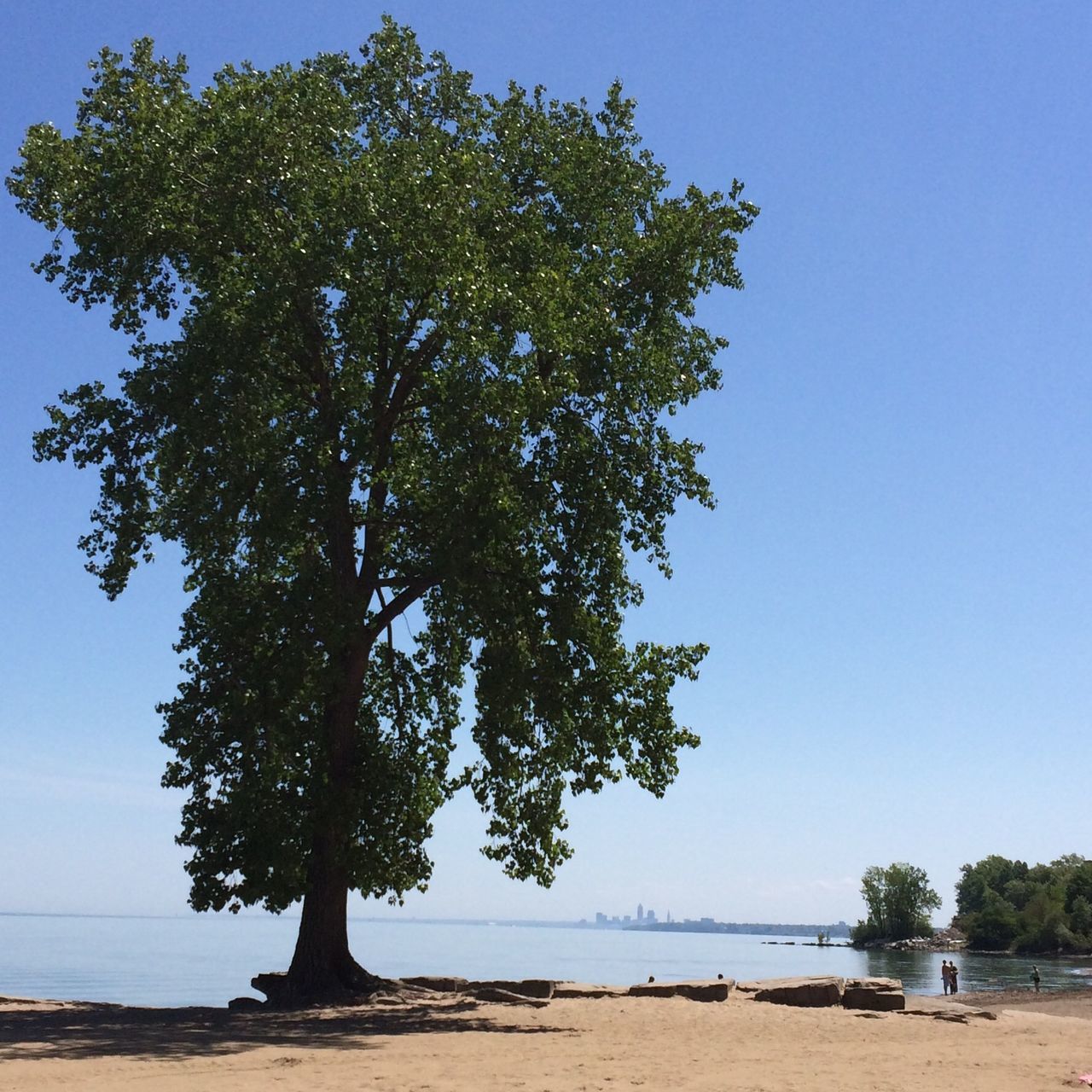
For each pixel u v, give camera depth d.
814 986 26.34
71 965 89.06
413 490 23.39
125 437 24.39
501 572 23.61
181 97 24.39
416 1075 13.79
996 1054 17.42
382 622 25.36
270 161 22.98
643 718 23.55
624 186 26.98
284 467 23.20
